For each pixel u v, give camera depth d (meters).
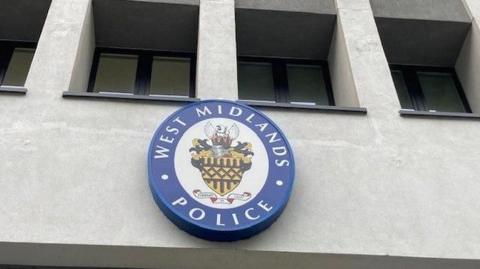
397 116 9.16
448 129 9.09
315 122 8.93
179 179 7.73
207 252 7.41
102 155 8.09
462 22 11.20
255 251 7.43
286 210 7.88
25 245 7.17
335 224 7.81
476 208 8.21
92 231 7.33
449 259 7.66
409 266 7.79
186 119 8.38
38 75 8.88
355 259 7.64
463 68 11.41
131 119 8.54
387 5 11.32
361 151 8.66
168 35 10.95
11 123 8.24
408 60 11.66
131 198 7.70
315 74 11.25
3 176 7.70
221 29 9.97
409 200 8.18
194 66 11.02
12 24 10.93
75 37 9.49
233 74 9.32
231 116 8.52
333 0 11.13
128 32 10.88
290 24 10.93
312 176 8.30
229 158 8.05
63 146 8.10
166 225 7.50
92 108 8.58
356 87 9.51
